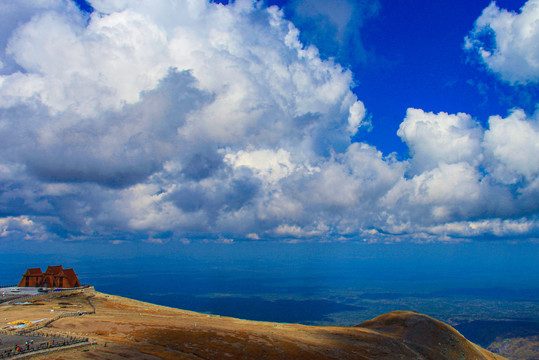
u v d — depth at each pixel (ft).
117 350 296.30
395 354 430.61
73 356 264.93
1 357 241.14
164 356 299.58
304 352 375.04
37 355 255.50
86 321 393.91
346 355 392.88
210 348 344.90
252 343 376.07
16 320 378.53
